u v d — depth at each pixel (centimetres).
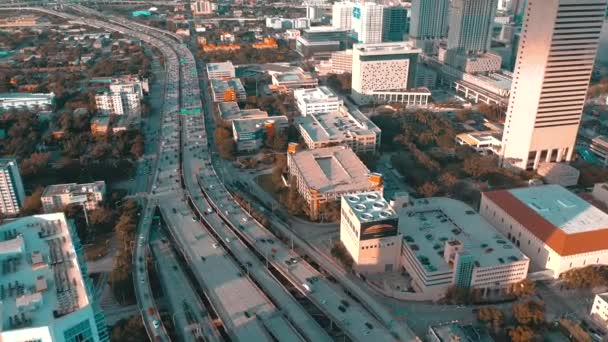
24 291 17812
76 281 18500
